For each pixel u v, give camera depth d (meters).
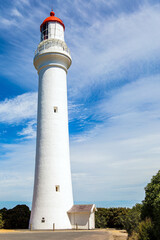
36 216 31.97
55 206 31.92
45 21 39.38
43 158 33.88
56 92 36.31
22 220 36.78
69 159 35.62
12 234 24.98
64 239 20.48
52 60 37.06
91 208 32.25
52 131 34.72
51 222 31.23
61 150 34.47
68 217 32.44
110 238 22.95
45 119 35.28
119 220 39.25
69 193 33.72
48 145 34.19
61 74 37.44
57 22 39.34
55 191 32.53
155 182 25.83
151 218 24.39
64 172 33.88
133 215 30.41
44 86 36.66
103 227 40.31
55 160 33.72
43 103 36.06
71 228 32.09
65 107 36.88
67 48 38.69
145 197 26.16
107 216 42.50
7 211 38.31
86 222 31.75
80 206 33.06
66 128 36.25
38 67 38.53
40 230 30.64
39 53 36.94
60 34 39.31
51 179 32.97
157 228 21.84
